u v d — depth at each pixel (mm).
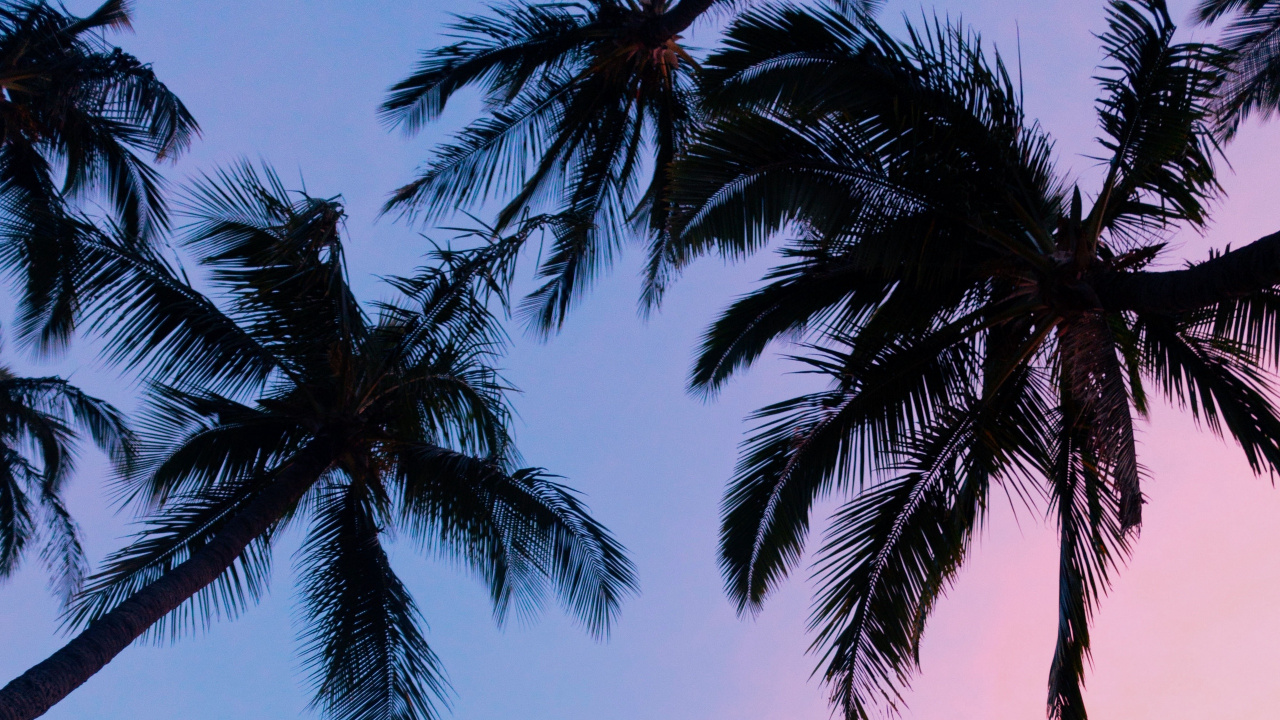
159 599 8367
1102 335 7621
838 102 8133
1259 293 8164
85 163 15211
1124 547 8852
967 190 8133
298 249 9086
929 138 8109
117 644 7867
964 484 9727
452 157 15602
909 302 9453
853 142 7996
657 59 15086
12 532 17109
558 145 16453
